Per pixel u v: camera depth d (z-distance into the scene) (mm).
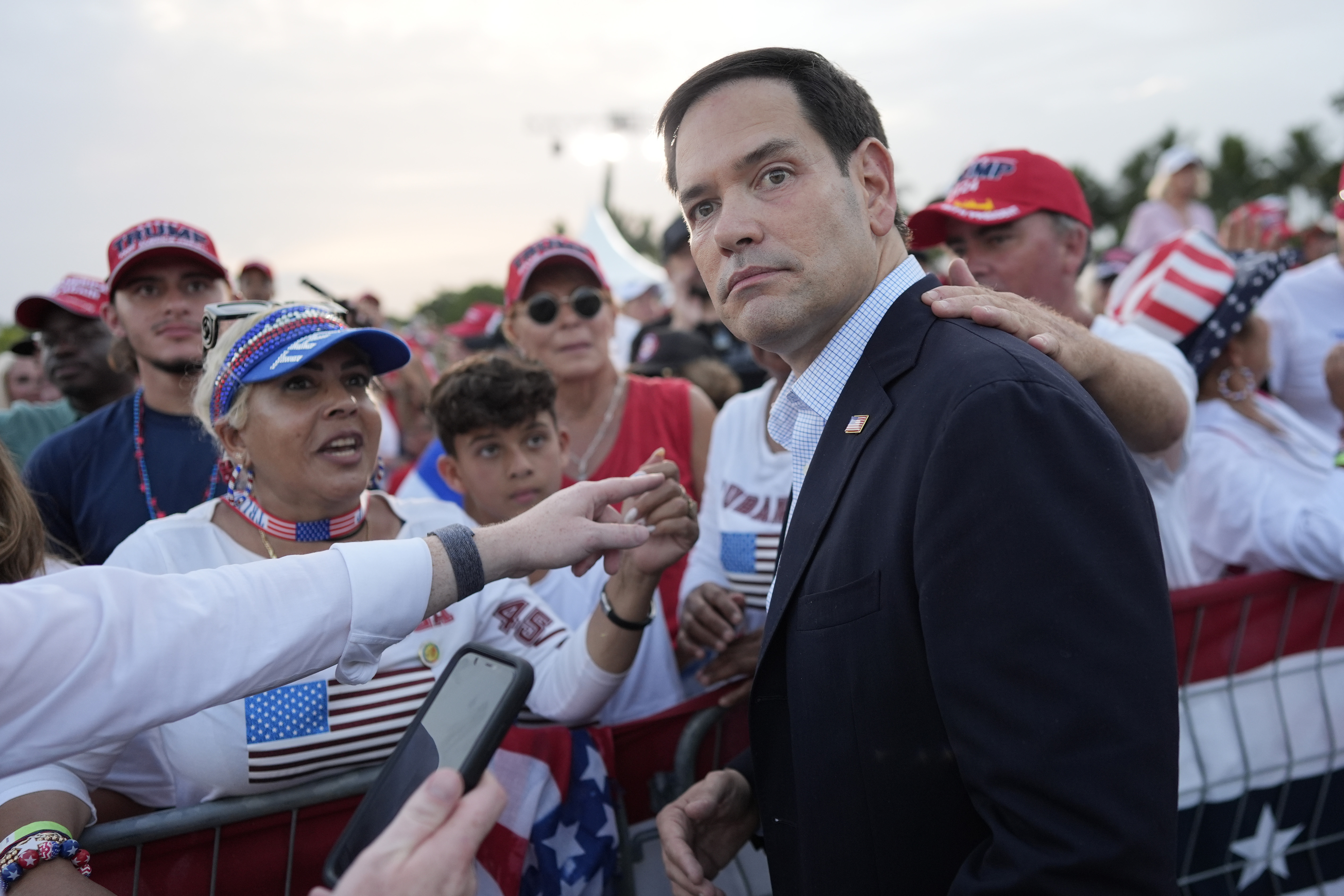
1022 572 1091
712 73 1413
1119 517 1114
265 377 1662
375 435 1823
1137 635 1086
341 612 1238
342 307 2027
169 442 2568
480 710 1077
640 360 4633
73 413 3809
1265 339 2768
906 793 1233
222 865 1633
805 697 1317
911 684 1214
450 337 9734
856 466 1314
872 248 1427
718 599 2275
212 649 1151
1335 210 3990
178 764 1655
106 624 1095
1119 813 1039
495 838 1754
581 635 1851
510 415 2383
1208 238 2719
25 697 1049
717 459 2621
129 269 2578
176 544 1764
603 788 1869
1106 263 6539
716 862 1701
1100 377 1637
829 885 1305
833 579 1289
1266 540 2441
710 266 1435
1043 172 2551
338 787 1664
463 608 1845
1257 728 2346
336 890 946
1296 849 2412
